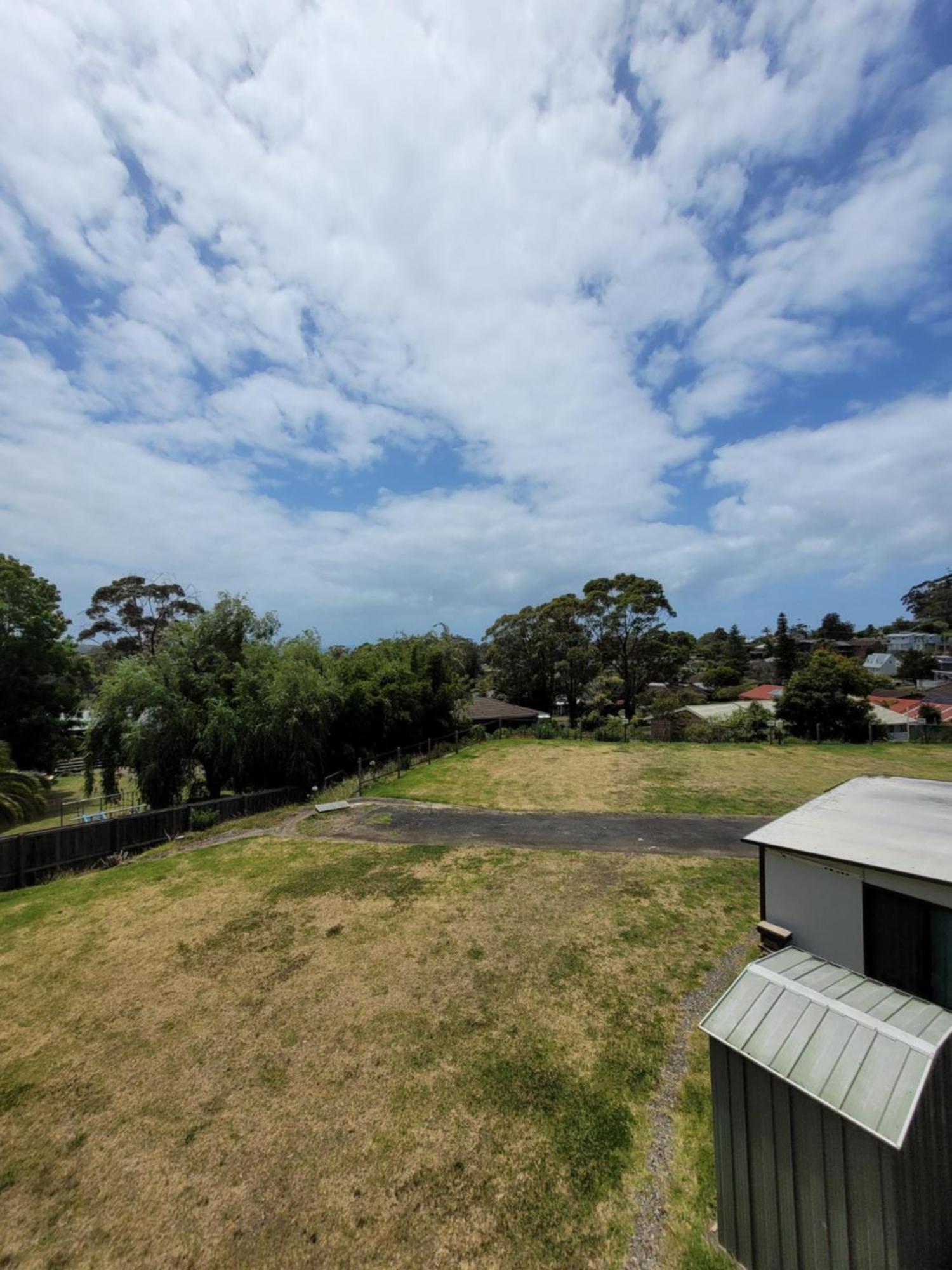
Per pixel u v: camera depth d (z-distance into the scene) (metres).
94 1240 3.69
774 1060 3.11
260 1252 3.58
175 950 7.65
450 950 7.37
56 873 11.09
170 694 16.81
